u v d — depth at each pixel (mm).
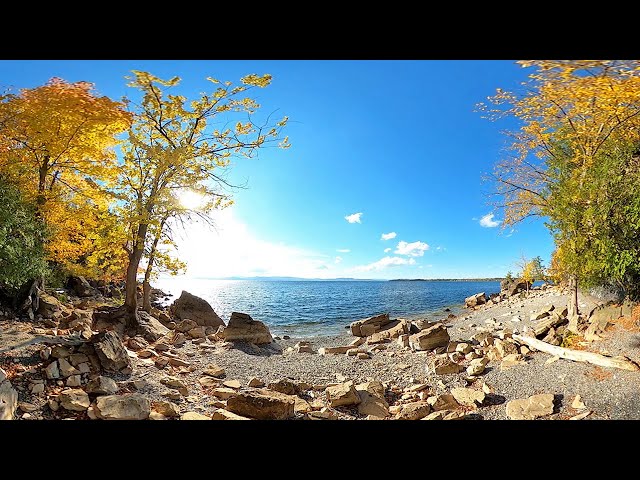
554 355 11656
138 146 12719
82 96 11930
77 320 13039
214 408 8617
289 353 15781
